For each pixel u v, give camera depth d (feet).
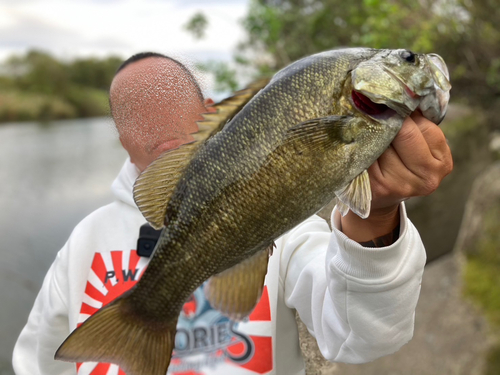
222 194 1.36
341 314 1.53
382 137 1.28
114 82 1.57
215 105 1.38
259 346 1.96
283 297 2.03
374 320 1.48
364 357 1.57
